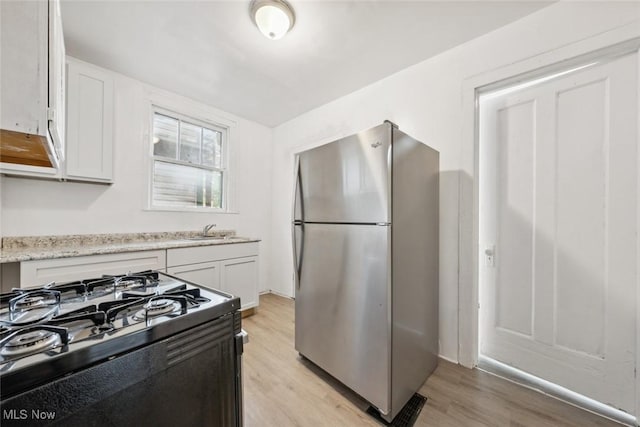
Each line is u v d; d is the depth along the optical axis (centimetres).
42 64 63
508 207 187
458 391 164
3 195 190
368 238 149
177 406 69
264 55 215
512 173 185
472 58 193
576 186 160
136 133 256
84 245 222
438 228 204
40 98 62
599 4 146
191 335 73
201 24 179
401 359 149
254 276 290
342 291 164
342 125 288
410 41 196
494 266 194
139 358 62
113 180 225
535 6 162
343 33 188
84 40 196
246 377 177
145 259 207
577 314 159
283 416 143
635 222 141
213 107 316
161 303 80
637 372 139
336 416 143
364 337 150
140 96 258
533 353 176
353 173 158
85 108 207
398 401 145
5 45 58
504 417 142
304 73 241
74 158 202
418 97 223
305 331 193
